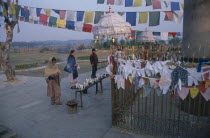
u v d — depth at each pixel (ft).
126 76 13.29
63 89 27.91
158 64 12.42
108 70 14.10
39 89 28.81
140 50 17.61
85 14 20.15
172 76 11.41
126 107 15.83
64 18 20.40
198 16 15.87
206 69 11.05
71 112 18.07
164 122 12.97
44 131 14.57
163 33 32.07
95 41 18.52
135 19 20.22
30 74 45.57
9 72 35.24
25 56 83.30
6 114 18.37
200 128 12.22
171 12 19.47
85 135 13.64
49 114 18.10
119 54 14.92
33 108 20.01
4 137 13.06
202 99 15.53
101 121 15.98
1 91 27.99
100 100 21.99
